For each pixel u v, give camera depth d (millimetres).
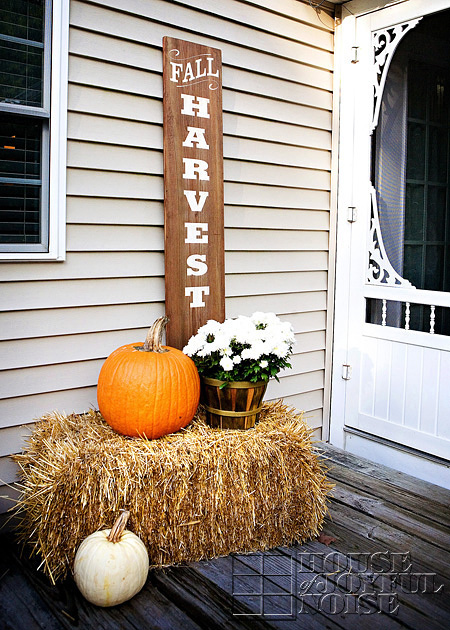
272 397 3291
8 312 2307
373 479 3018
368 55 3188
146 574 2018
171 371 2252
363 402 3348
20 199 2342
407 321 3080
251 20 2957
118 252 2582
